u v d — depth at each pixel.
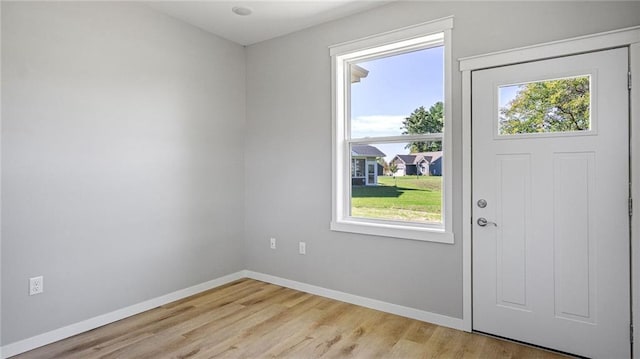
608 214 2.16
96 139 2.72
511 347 2.40
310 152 3.49
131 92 2.95
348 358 2.27
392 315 2.95
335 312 3.01
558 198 2.31
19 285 2.34
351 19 3.21
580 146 2.24
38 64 2.42
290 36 3.62
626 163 2.11
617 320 2.15
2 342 2.27
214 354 2.31
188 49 3.40
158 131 3.15
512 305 2.47
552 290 2.33
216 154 3.68
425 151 2.96
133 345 2.44
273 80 3.77
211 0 2.96
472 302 2.62
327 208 3.38
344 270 3.28
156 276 3.14
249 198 3.95
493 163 2.53
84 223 2.66
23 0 2.35
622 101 2.12
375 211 3.22
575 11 2.25
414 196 3.01
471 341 2.48
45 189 2.46
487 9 2.54
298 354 2.32
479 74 2.57
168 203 3.24
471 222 2.61
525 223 2.42
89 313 2.69
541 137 2.36
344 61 3.37
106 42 2.79
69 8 2.57
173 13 3.19
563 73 2.28
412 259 2.89
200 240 3.52
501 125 2.50
